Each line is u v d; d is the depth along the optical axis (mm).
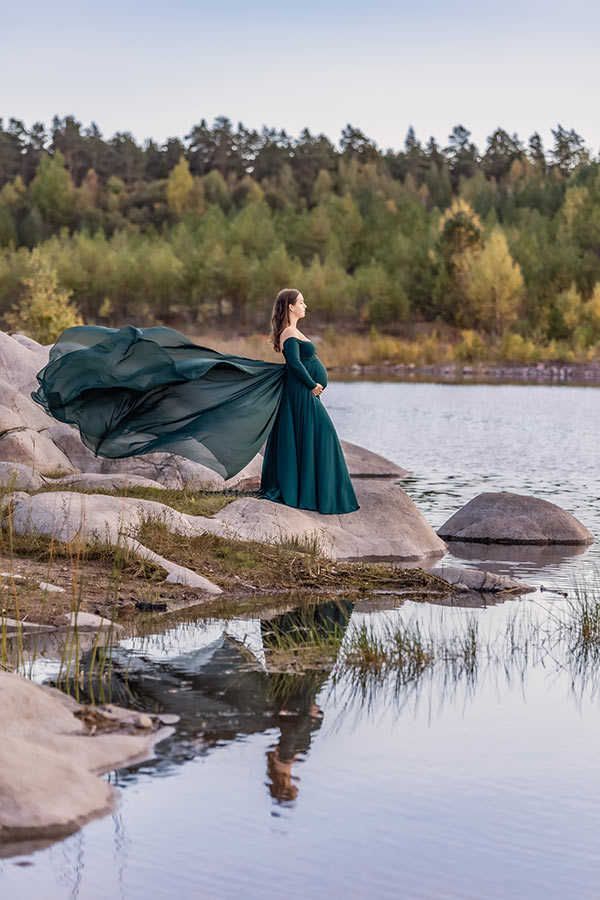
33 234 149875
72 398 11688
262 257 122562
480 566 11164
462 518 13320
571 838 4609
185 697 6344
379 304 102188
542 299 98625
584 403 44500
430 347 88688
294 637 7898
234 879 4188
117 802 4855
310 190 177125
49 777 4828
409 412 38312
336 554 11297
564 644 7914
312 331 102938
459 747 5664
